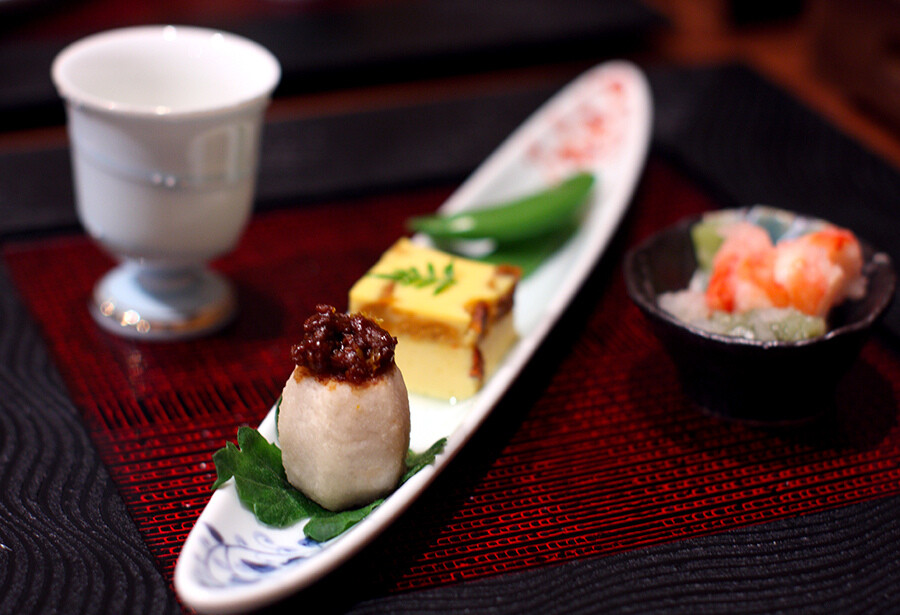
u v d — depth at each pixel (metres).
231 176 0.54
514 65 0.75
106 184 0.53
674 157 0.66
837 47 0.72
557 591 0.47
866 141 0.68
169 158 0.52
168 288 0.56
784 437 0.52
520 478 0.50
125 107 0.51
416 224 0.58
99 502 0.49
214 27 0.74
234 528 0.47
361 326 0.48
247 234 0.60
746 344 0.50
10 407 0.52
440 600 0.47
